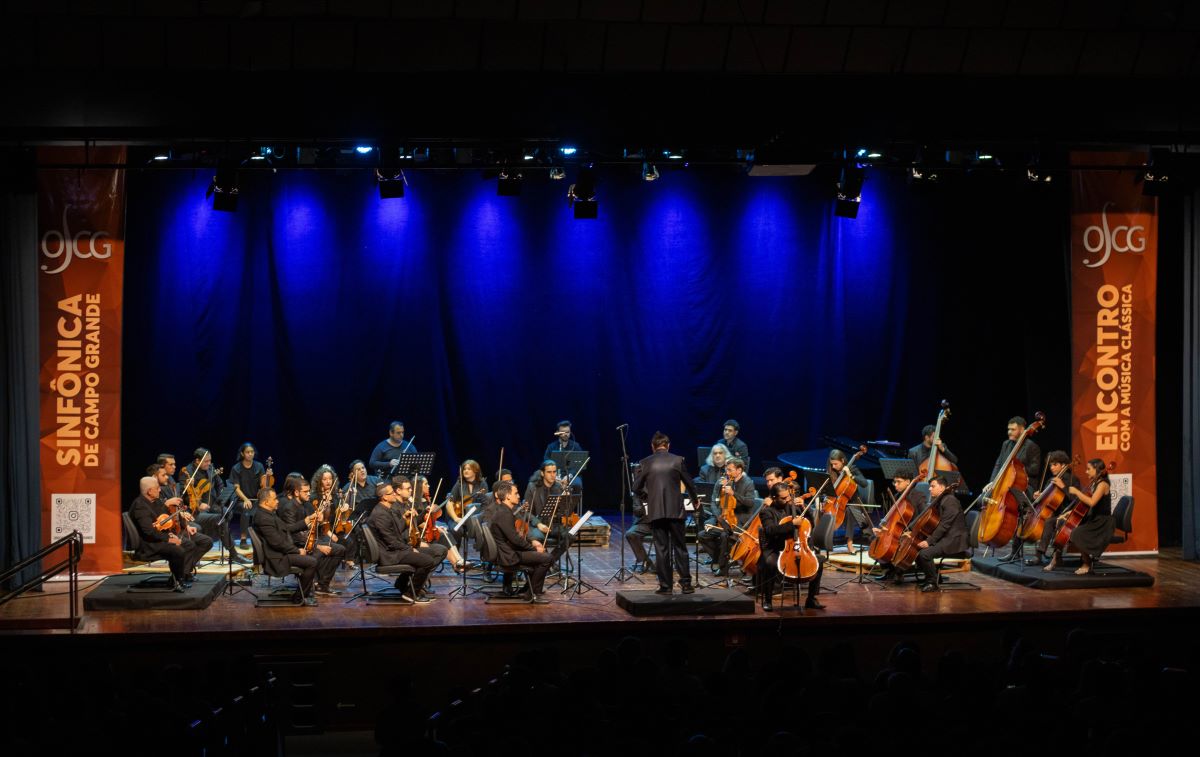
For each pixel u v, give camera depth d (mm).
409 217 15586
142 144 12406
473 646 10312
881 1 12211
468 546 13938
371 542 11016
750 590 11461
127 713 6707
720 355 16109
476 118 12406
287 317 15367
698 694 7844
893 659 8453
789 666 8188
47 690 7621
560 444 14008
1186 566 13078
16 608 10758
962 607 10922
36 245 12211
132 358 15258
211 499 13094
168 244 15164
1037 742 6449
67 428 12234
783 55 12531
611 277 16016
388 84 12320
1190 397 13586
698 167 15875
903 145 13062
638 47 12352
